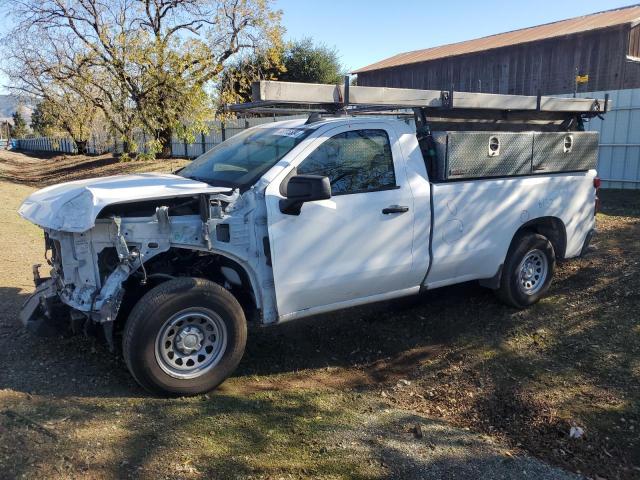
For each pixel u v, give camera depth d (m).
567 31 19.89
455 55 23.06
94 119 36.19
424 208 4.83
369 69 26.92
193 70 22.52
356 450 3.36
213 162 4.86
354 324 5.55
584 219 6.21
